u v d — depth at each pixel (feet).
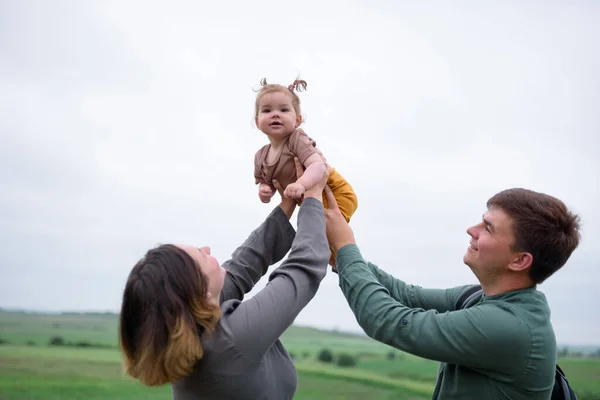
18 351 69.15
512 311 7.23
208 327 6.64
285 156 9.55
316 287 7.52
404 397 50.93
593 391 38.24
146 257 6.91
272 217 9.18
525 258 7.34
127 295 6.68
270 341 6.90
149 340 6.39
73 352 69.97
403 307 7.64
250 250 8.88
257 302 6.97
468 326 7.13
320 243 7.71
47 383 52.85
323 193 9.16
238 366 6.74
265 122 9.64
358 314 7.87
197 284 6.64
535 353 7.09
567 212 7.39
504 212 7.49
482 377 7.39
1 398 47.37
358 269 8.12
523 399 7.22
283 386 7.38
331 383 55.01
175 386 7.25
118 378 55.88
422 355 7.42
